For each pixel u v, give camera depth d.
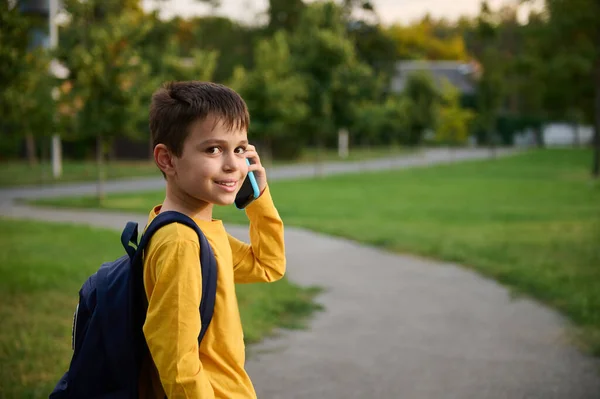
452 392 4.04
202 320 1.59
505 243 10.00
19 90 11.38
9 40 10.36
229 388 1.65
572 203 17.23
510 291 7.04
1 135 20.02
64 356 4.36
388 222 12.88
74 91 15.92
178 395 1.50
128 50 16.14
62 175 26.70
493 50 57.94
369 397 3.93
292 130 30.95
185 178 1.64
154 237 1.59
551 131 82.31
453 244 9.88
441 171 33.72
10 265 7.45
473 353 4.86
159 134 1.66
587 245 9.75
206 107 1.60
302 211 14.92
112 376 1.62
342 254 9.38
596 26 27.83
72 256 8.23
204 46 52.91
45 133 16.77
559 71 28.86
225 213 14.10
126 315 1.60
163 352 1.51
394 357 4.74
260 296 6.43
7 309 5.58
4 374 3.98
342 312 6.11
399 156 53.09
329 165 39.75
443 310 6.21
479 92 55.66
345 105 28.78
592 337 5.26
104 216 13.66
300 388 4.07
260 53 28.98
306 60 28.23
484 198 18.88
